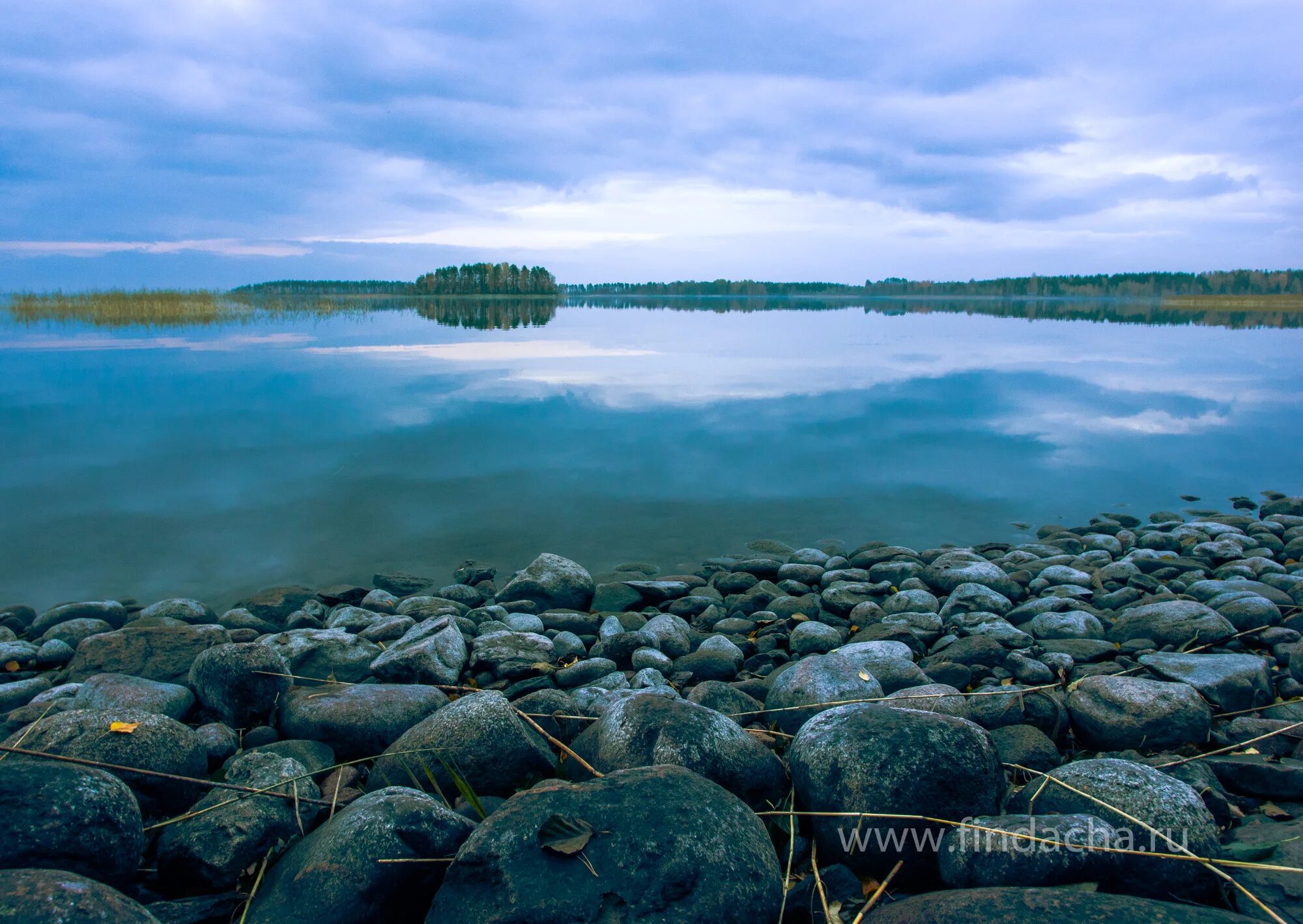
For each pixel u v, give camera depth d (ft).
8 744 10.99
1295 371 61.93
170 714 13.71
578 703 14.32
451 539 25.77
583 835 8.36
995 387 53.98
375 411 43.37
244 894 9.43
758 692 15.67
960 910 7.87
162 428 38.40
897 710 10.87
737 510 29.01
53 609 19.72
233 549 24.64
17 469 31.63
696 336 94.94
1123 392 52.31
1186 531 25.85
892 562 23.29
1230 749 12.69
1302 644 15.30
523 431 39.50
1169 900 8.76
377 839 9.07
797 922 9.11
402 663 15.90
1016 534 27.25
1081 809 9.82
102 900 7.43
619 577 23.03
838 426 41.55
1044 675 16.01
